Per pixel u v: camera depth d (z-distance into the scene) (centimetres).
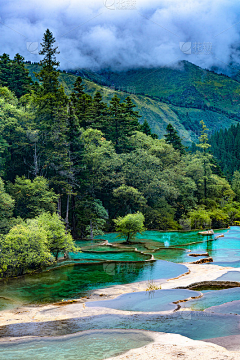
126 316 1333
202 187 6981
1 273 2181
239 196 8706
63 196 4722
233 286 1891
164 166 6512
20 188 3694
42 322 1289
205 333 1092
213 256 3012
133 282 2011
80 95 6725
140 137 6788
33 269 2384
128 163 5397
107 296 1695
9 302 1617
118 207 5256
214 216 6053
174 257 2908
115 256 2980
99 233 4375
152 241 3988
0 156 4122
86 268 2450
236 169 12325
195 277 2067
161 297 1622
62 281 2066
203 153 7456
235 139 14212
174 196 5731
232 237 4378
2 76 6319
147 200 5622
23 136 4334
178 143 8344
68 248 2755
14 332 1170
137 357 866
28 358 912
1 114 4209
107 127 6372
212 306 1446
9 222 3041
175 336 1065
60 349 984
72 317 1345
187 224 5606
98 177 5062
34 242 2327
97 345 1009
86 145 5047
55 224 2795
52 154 4353
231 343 966
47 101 4634
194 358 827
